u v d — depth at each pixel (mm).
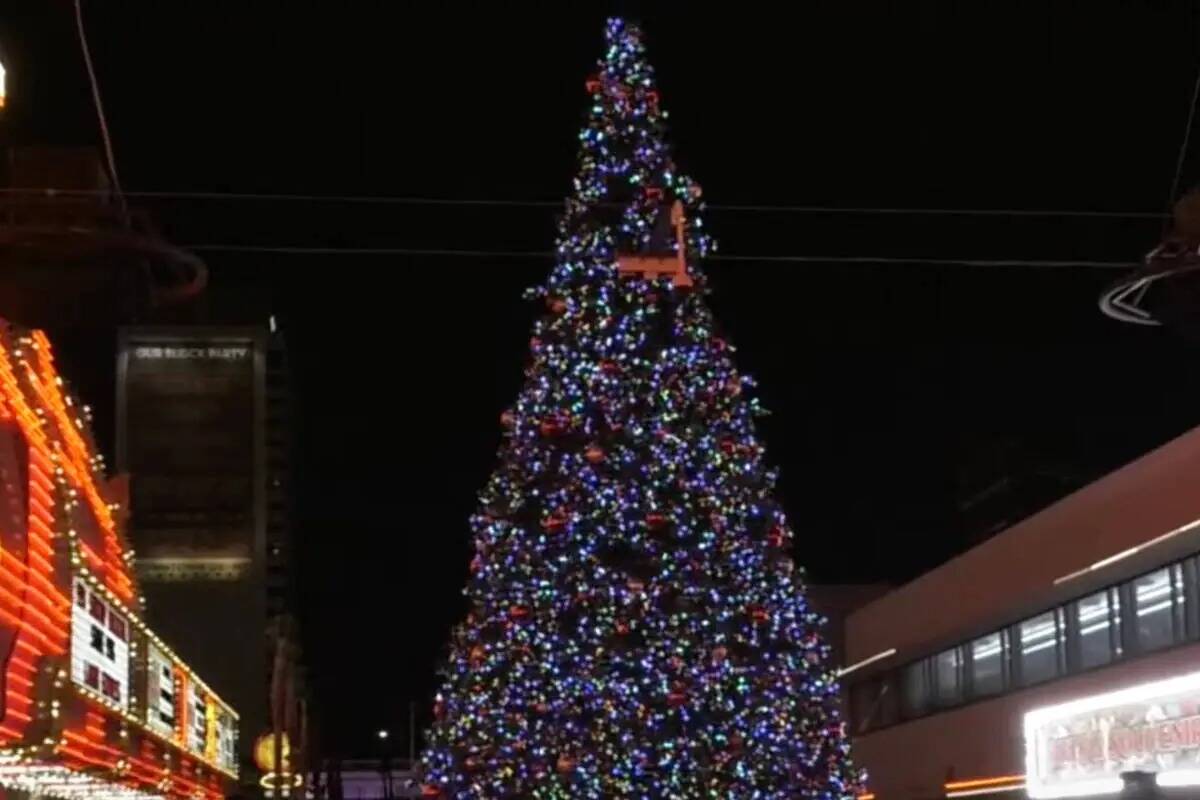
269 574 109062
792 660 24938
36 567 17406
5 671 15766
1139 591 26000
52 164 23453
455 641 26078
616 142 25844
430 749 25938
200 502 101000
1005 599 32031
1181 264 15070
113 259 17656
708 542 24547
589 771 23812
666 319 25531
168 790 31359
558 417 24844
